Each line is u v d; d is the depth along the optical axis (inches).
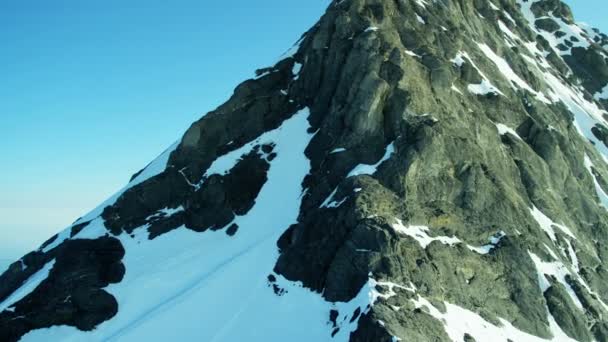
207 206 3235.7
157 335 2491.4
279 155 3339.1
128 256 3105.3
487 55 4013.3
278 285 2549.2
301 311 2385.6
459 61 3587.6
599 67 5442.9
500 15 5113.2
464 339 2252.7
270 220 3006.9
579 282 2842.0
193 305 2581.2
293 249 2647.6
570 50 5556.1
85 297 2837.1
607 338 2682.1
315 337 2235.5
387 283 2303.2
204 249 3016.7
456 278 2511.1
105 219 3366.1
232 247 2950.3
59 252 3216.0
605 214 3550.7
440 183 2827.3
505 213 2893.7
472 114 3270.2
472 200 2854.3
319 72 3531.0
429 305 2320.4
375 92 3048.7
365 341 2076.8
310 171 3134.8
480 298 2527.1
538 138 3511.3
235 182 3284.9
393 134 2960.1
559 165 3484.3
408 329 2122.3
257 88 3710.6
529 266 2721.5
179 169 3489.2
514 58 4286.4
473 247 2704.2
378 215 2554.1
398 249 2409.0
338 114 3189.0
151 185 3430.1
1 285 3373.5
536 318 2581.2
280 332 2317.9
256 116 3565.5
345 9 3592.5
